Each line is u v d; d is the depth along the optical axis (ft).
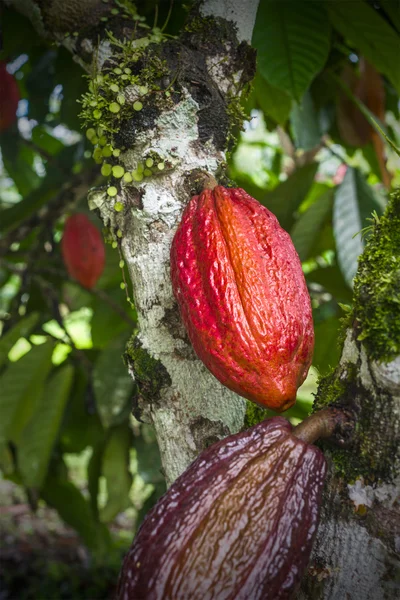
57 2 2.14
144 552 1.51
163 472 2.00
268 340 1.60
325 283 3.83
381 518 1.59
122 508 4.09
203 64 1.98
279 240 1.69
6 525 7.39
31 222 4.28
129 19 2.14
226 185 2.01
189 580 1.47
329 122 3.88
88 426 4.48
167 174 1.92
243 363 1.61
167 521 1.52
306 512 1.53
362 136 3.52
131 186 1.93
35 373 3.80
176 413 1.93
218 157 1.98
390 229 1.65
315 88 3.56
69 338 4.00
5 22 3.40
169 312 1.91
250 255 1.64
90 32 2.16
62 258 4.47
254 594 1.47
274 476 1.54
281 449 1.57
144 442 3.94
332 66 3.37
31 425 3.91
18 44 3.54
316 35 2.65
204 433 1.92
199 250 1.69
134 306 2.04
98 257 3.83
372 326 1.56
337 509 1.64
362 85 3.43
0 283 5.38
